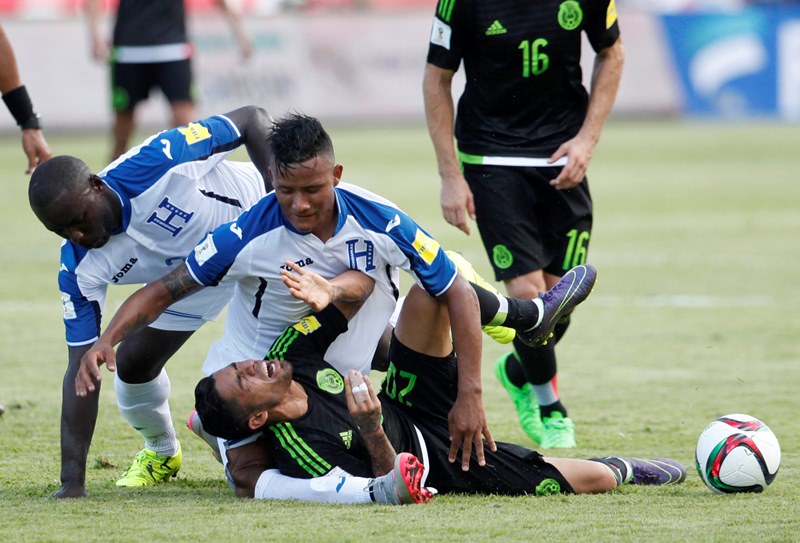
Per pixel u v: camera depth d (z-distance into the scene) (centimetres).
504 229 2020
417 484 1414
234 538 1257
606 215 4956
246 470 1502
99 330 1566
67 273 1547
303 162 1374
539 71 2006
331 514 1368
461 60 2072
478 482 1498
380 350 1730
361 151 7300
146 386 1645
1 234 4497
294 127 1385
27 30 7894
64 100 7950
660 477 1579
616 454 1812
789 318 2995
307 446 1460
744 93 9244
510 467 1498
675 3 10431
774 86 9238
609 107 2044
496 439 1975
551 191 2042
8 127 8194
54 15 9819
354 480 1443
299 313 1541
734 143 7812
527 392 1980
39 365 2475
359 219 1463
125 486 1620
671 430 1959
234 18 4781
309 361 1502
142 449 1856
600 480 1518
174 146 1585
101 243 1520
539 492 1499
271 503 1439
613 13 2034
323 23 8444
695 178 6194
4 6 9738
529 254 2022
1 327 2873
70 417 1509
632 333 2833
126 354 1630
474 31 2008
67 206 1456
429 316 1499
